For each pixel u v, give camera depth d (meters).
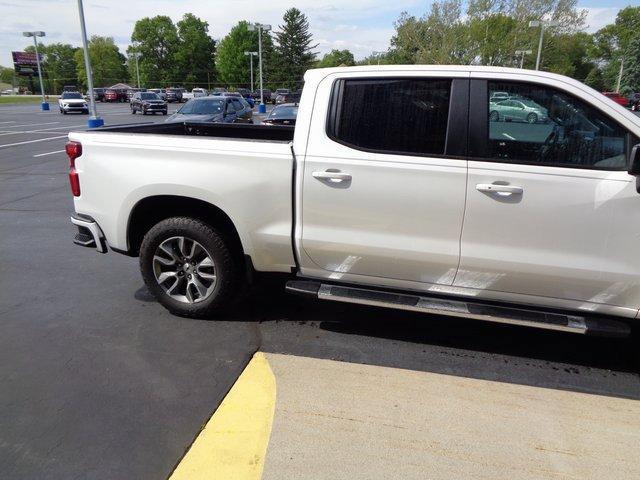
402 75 3.22
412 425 2.76
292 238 3.50
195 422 2.76
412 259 3.31
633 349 3.63
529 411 2.91
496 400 3.00
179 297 3.97
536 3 40.41
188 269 3.91
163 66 105.12
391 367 3.34
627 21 92.25
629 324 3.23
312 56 90.69
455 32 40.62
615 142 2.96
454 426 2.76
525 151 3.07
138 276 4.96
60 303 4.28
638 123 2.90
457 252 3.21
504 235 3.12
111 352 3.47
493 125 3.10
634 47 77.69
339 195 3.32
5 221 7.08
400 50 49.38
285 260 3.63
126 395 2.99
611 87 88.44
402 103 3.23
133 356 3.43
